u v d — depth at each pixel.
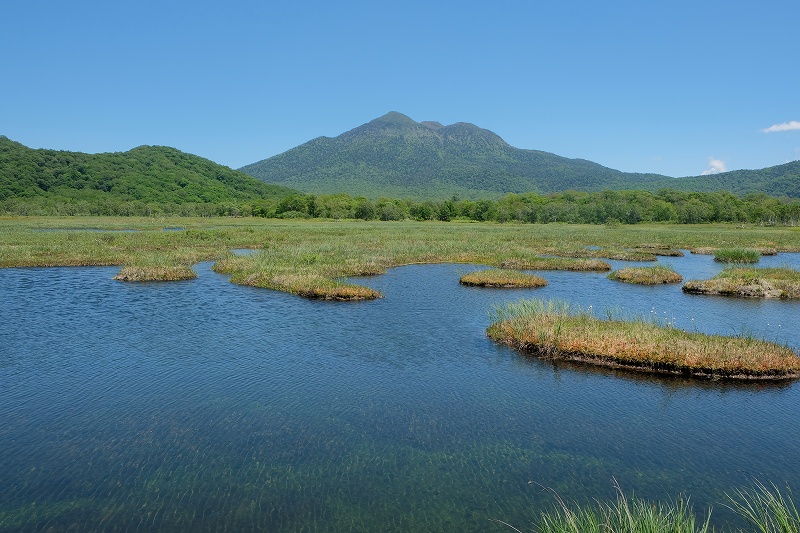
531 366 18.58
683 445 12.88
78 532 9.18
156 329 22.80
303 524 9.56
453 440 12.98
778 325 25.02
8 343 20.41
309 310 26.98
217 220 132.50
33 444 12.41
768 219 142.62
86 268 42.28
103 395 15.41
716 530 9.40
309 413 14.39
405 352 19.95
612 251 59.78
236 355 19.30
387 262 47.19
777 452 12.57
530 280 35.88
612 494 10.66
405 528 9.49
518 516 9.90
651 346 18.69
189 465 11.56
